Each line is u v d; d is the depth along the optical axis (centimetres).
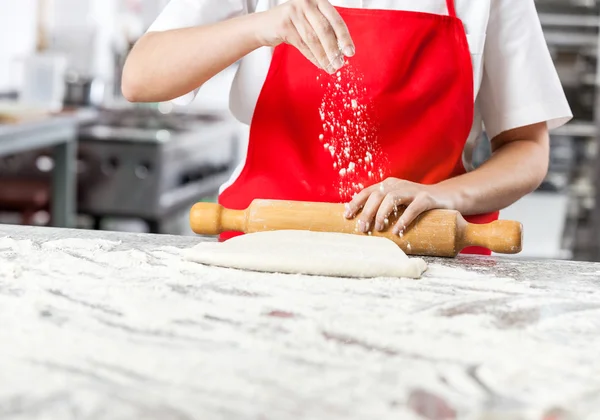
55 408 65
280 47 152
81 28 472
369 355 79
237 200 157
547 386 73
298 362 76
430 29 151
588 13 364
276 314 92
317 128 153
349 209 130
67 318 87
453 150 155
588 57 367
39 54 458
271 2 155
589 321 93
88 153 360
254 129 156
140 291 99
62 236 131
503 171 146
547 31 369
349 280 110
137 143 355
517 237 125
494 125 160
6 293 95
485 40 155
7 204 354
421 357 79
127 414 64
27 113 338
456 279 112
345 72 152
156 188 358
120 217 365
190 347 79
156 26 154
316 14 125
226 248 117
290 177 153
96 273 107
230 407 66
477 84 155
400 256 116
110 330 84
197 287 102
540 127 159
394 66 151
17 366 73
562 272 119
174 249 124
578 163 371
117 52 477
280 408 66
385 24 151
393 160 153
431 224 126
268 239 122
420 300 100
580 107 371
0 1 427
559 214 374
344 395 69
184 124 413
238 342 81
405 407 67
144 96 150
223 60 141
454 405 68
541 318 94
